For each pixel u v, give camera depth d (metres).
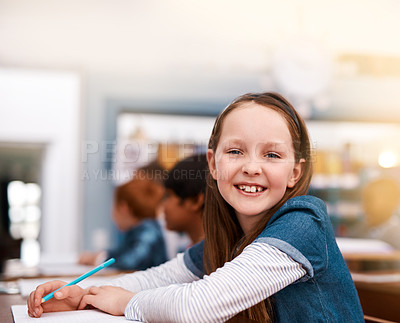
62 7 4.02
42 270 1.79
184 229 1.51
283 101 0.85
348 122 4.34
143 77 4.17
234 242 0.87
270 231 0.72
